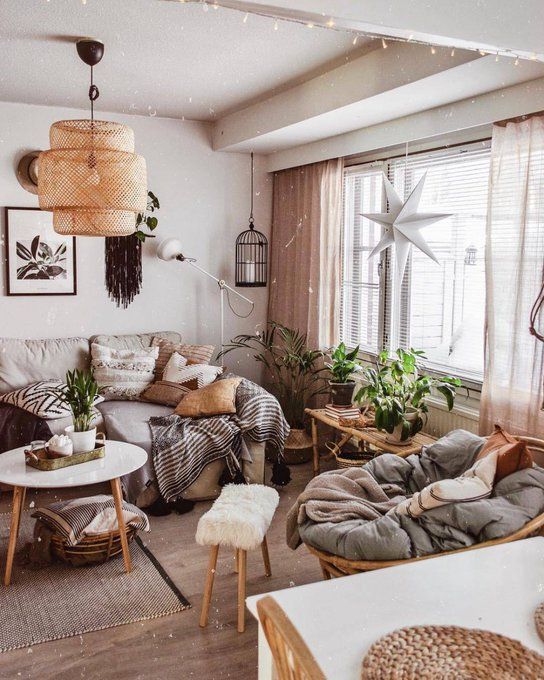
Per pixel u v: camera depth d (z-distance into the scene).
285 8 1.85
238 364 5.62
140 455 3.29
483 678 1.23
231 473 3.93
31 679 2.29
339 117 3.85
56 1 2.58
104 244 5.01
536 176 3.09
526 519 2.38
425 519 2.39
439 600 1.52
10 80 3.87
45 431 4.01
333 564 2.46
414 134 3.79
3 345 4.57
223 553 3.27
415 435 3.78
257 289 5.62
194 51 3.21
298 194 5.12
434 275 4.12
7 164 4.64
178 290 5.32
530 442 2.86
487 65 2.75
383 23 1.97
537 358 3.12
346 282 4.97
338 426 3.99
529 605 1.51
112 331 5.12
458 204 3.91
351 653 1.32
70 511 3.08
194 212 5.30
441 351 4.09
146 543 3.38
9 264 4.73
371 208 4.66
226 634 2.58
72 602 2.78
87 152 2.96
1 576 2.99
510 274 3.27
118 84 3.92
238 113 4.79
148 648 2.48
